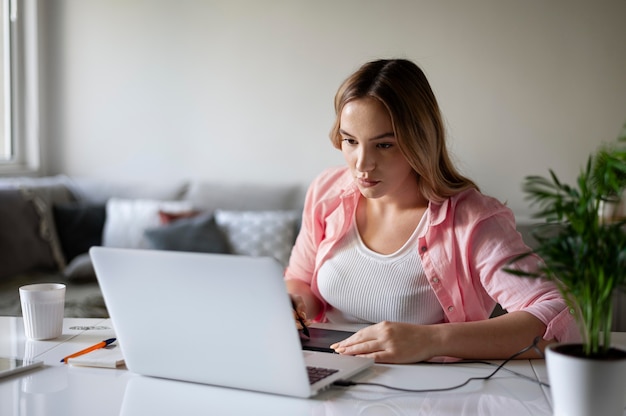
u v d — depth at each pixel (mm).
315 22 4195
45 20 4496
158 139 4426
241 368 1225
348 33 4168
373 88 1606
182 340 1265
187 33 4348
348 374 1286
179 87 4379
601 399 991
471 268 1663
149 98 4422
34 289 1624
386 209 1786
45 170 4559
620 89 3959
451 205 1677
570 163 4020
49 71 4523
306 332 1602
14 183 3955
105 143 4488
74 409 1141
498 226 1654
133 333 1307
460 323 1447
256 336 1194
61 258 3936
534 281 1547
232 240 3883
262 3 4246
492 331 1427
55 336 1599
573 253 997
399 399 1191
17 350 1499
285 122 4273
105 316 3195
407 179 1745
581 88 3986
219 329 1222
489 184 4082
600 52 3961
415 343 1405
